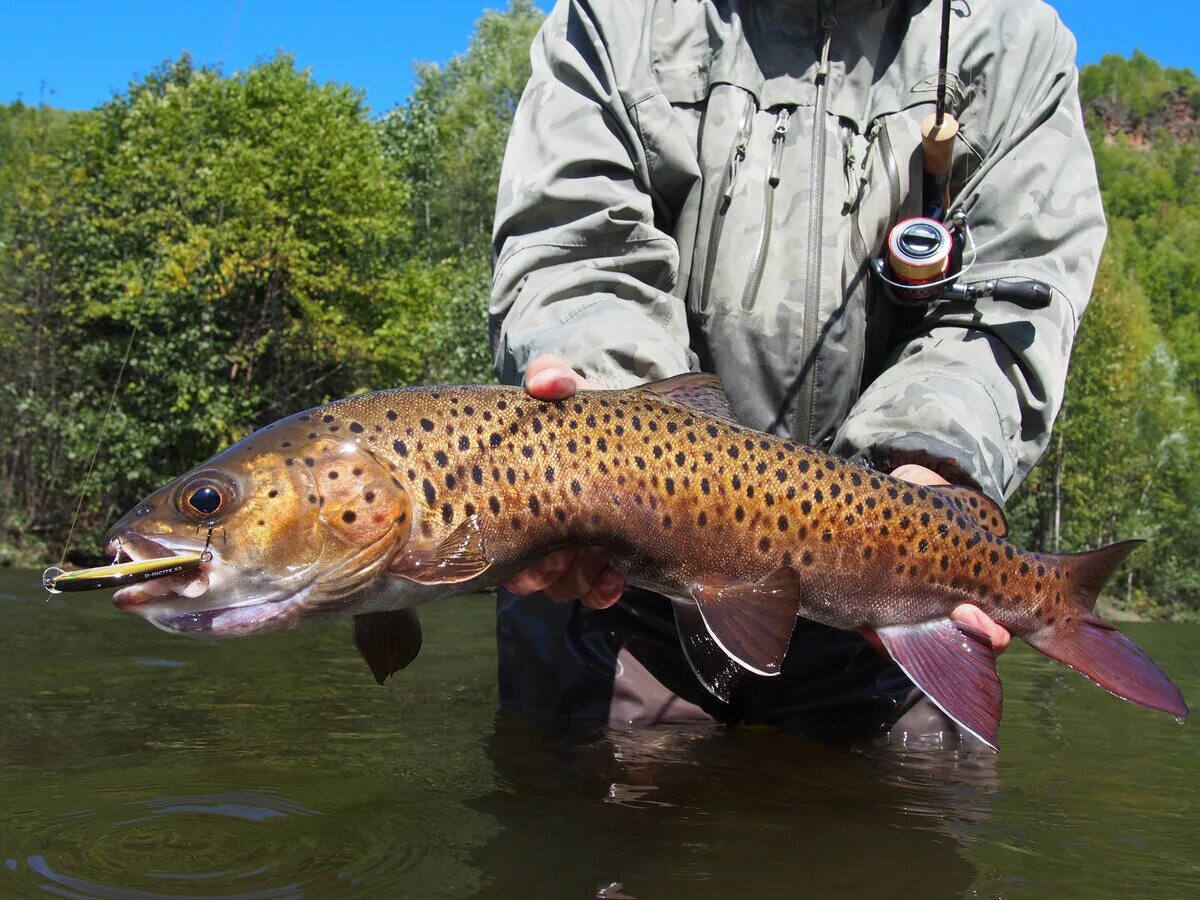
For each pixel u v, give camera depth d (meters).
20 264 4.89
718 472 0.57
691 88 0.84
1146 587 8.79
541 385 0.54
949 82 0.83
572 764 0.65
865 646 0.78
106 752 0.65
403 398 0.54
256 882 0.42
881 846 0.50
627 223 0.80
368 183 5.53
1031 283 0.76
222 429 4.71
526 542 0.54
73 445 4.52
